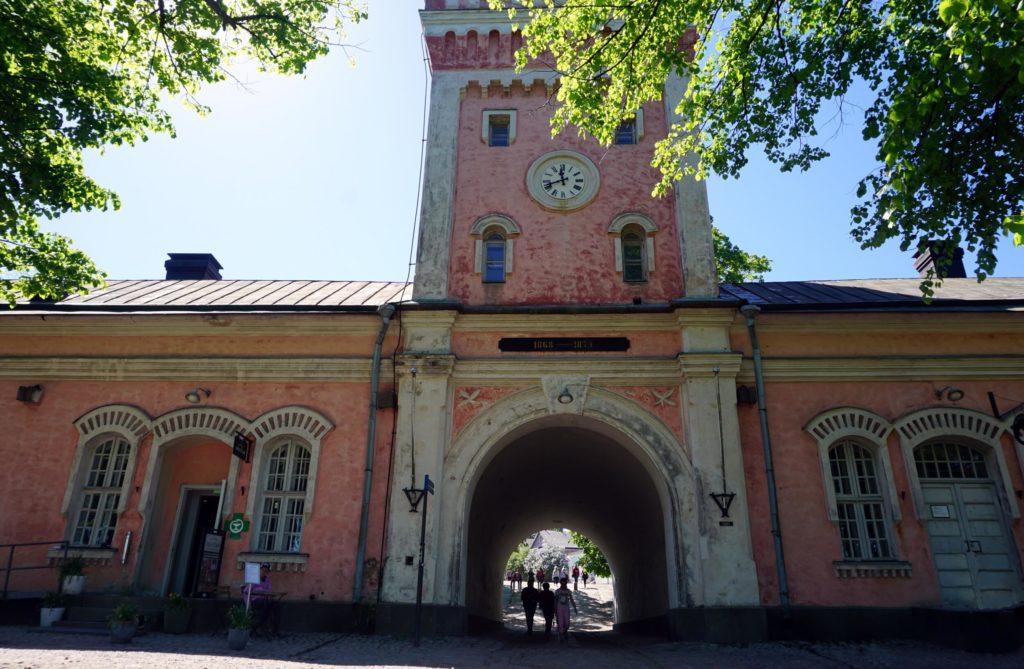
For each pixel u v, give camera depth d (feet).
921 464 45.55
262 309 49.19
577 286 49.57
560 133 54.49
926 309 46.39
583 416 45.96
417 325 47.80
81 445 47.52
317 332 48.78
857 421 45.24
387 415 46.39
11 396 49.16
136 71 40.68
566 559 190.49
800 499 43.52
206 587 42.22
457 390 46.73
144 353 49.44
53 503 46.34
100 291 57.36
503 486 63.36
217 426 47.06
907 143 25.46
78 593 43.11
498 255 51.67
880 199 29.71
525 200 52.44
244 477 45.93
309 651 33.83
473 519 57.93
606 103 39.78
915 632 40.40
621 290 49.42
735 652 36.78
